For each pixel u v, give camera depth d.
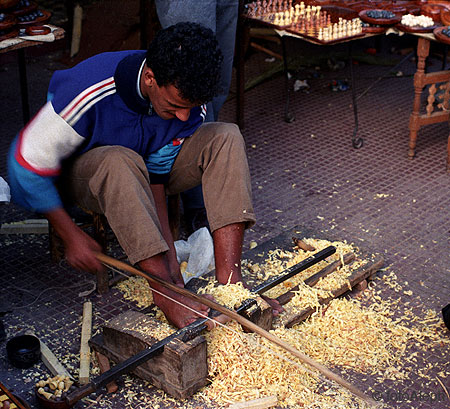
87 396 2.43
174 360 2.32
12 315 2.90
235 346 2.46
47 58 6.05
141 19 5.18
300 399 2.39
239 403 2.34
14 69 5.80
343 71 5.86
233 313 2.39
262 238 3.51
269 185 4.06
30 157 2.51
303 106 5.21
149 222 2.48
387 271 3.21
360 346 2.67
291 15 4.42
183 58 2.20
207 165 2.71
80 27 5.94
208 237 3.08
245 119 4.99
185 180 2.90
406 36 6.34
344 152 4.47
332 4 4.67
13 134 4.69
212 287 2.67
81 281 3.14
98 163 2.51
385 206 3.82
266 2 4.83
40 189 2.55
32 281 3.14
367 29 4.23
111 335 2.51
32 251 3.38
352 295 3.01
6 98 5.26
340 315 2.80
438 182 4.10
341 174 4.19
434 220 3.68
